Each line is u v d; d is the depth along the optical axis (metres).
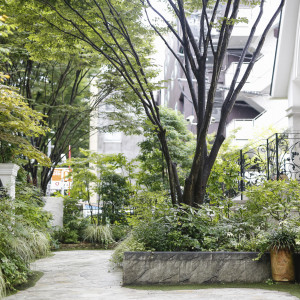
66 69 14.16
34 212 9.54
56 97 15.09
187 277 7.21
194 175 8.77
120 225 15.90
